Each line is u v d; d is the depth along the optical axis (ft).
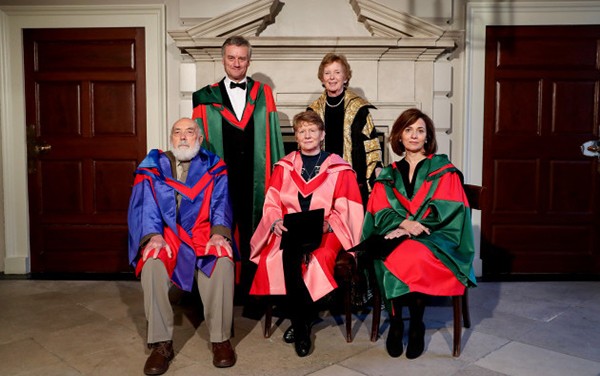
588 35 12.92
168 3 12.91
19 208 13.37
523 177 13.25
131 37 12.97
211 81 12.57
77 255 13.50
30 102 13.23
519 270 13.41
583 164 13.24
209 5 12.68
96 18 12.92
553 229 13.34
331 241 8.64
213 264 7.81
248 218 10.28
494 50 12.98
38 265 13.51
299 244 8.10
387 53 12.45
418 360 7.89
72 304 10.73
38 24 12.96
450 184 8.52
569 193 13.29
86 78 13.14
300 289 8.08
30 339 8.80
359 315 10.00
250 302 10.87
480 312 10.12
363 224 8.89
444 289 7.80
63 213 13.44
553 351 8.21
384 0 12.91
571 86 13.06
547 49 12.98
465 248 8.26
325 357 8.04
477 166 13.09
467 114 12.96
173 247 8.08
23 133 13.23
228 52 9.87
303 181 8.98
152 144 13.10
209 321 7.86
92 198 13.39
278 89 12.53
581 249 13.39
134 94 13.10
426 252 7.89
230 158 10.13
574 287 11.97
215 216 8.46
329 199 8.91
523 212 13.32
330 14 12.87
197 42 12.21
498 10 12.80
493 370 7.52
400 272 7.80
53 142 13.30
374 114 12.50
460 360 7.87
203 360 7.95
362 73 12.53
